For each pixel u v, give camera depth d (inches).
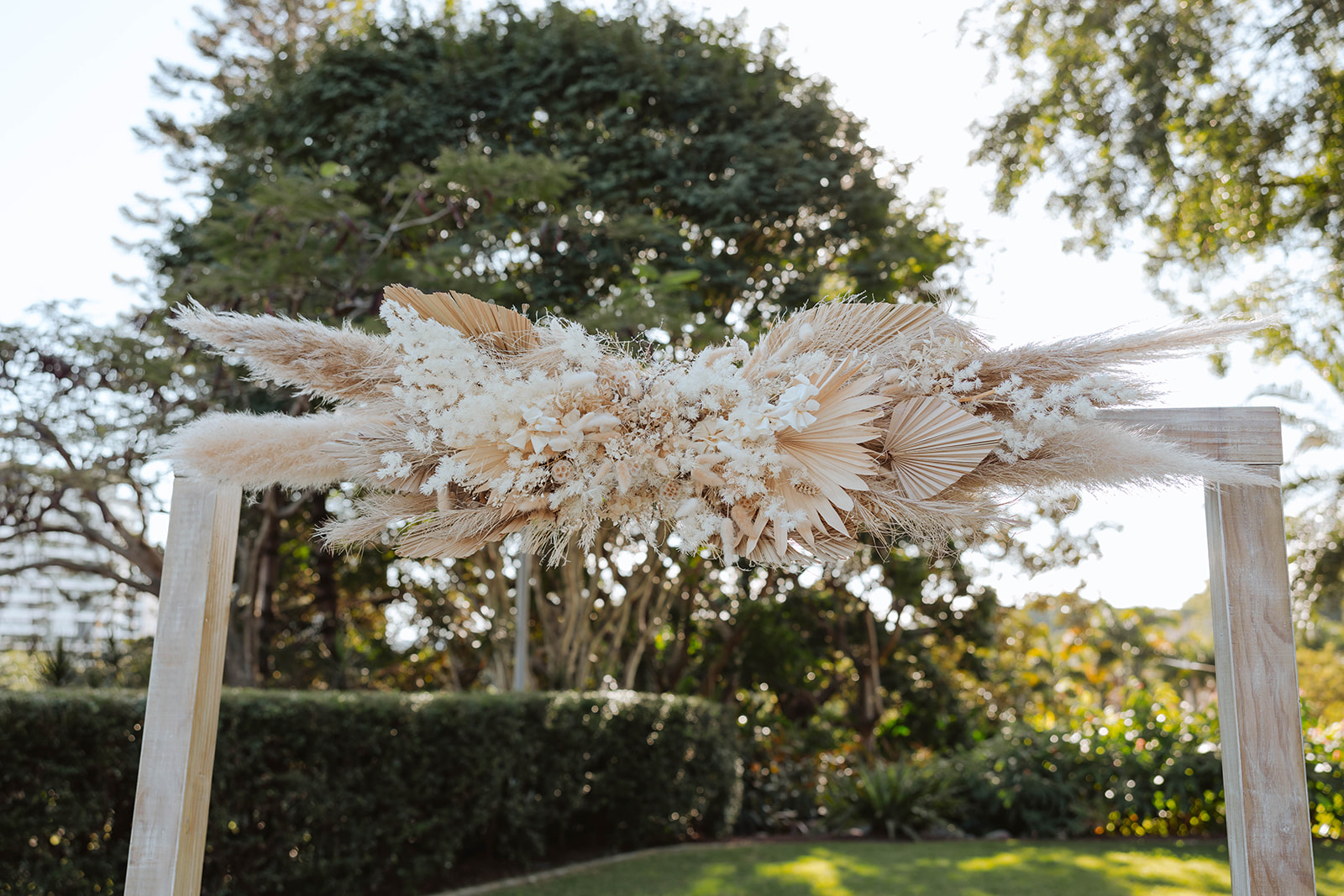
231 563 84.8
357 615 454.9
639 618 359.6
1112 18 297.9
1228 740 76.5
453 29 361.4
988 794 292.8
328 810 190.1
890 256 342.6
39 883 147.3
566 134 335.6
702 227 333.4
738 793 310.2
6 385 298.8
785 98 361.4
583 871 237.9
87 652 350.9
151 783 78.0
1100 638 486.3
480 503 80.4
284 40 538.6
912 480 77.2
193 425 78.0
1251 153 300.8
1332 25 283.3
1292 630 75.3
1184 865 222.8
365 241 283.3
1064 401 75.2
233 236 281.4
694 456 77.2
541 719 247.3
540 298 297.4
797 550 78.1
